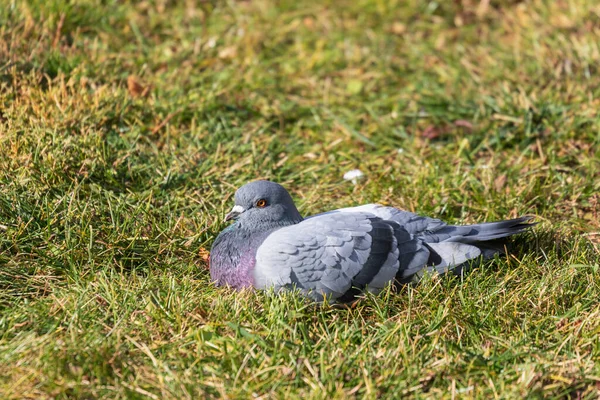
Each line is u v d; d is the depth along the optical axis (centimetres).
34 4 1396
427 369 725
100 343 736
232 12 1630
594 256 931
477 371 724
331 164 1187
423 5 1670
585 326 793
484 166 1162
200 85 1354
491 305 823
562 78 1344
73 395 686
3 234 907
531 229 966
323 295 824
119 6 1566
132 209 995
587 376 721
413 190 1091
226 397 681
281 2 1670
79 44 1377
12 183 960
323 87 1429
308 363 711
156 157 1125
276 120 1309
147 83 1285
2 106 1111
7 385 684
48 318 782
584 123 1241
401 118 1326
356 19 1650
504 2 1653
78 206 957
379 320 809
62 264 887
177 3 1623
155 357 738
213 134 1202
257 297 823
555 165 1164
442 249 867
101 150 1074
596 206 1080
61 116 1101
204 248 954
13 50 1235
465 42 1565
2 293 831
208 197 1052
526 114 1241
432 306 815
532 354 748
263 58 1505
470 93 1356
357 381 709
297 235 838
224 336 765
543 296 832
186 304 805
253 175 1127
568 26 1493
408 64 1503
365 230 845
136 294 827
